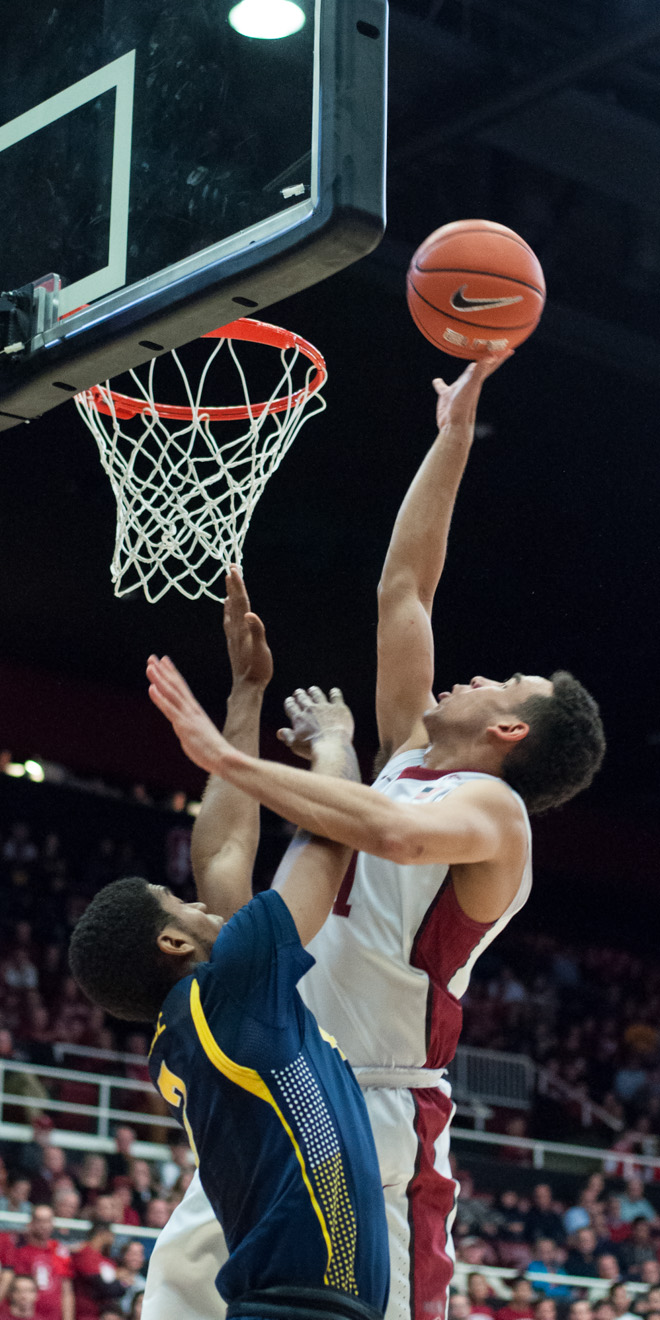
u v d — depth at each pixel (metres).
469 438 2.63
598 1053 15.50
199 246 2.42
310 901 1.94
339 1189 1.80
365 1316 1.76
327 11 2.29
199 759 1.92
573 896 18.17
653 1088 14.62
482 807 2.04
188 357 8.33
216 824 2.43
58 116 2.75
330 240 2.23
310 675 16.00
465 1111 12.62
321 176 2.24
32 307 2.68
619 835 18.33
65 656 15.57
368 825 1.88
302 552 13.82
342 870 2.01
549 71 8.95
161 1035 1.91
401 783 2.26
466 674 15.99
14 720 15.11
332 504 13.15
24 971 12.20
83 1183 8.81
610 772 17.95
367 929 2.20
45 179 2.75
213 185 2.43
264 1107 1.81
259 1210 1.79
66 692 15.54
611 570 13.97
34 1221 7.53
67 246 2.66
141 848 15.73
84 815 15.52
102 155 2.65
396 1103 2.16
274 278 2.32
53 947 13.31
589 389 11.55
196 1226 2.21
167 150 2.53
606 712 16.78
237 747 2.49
